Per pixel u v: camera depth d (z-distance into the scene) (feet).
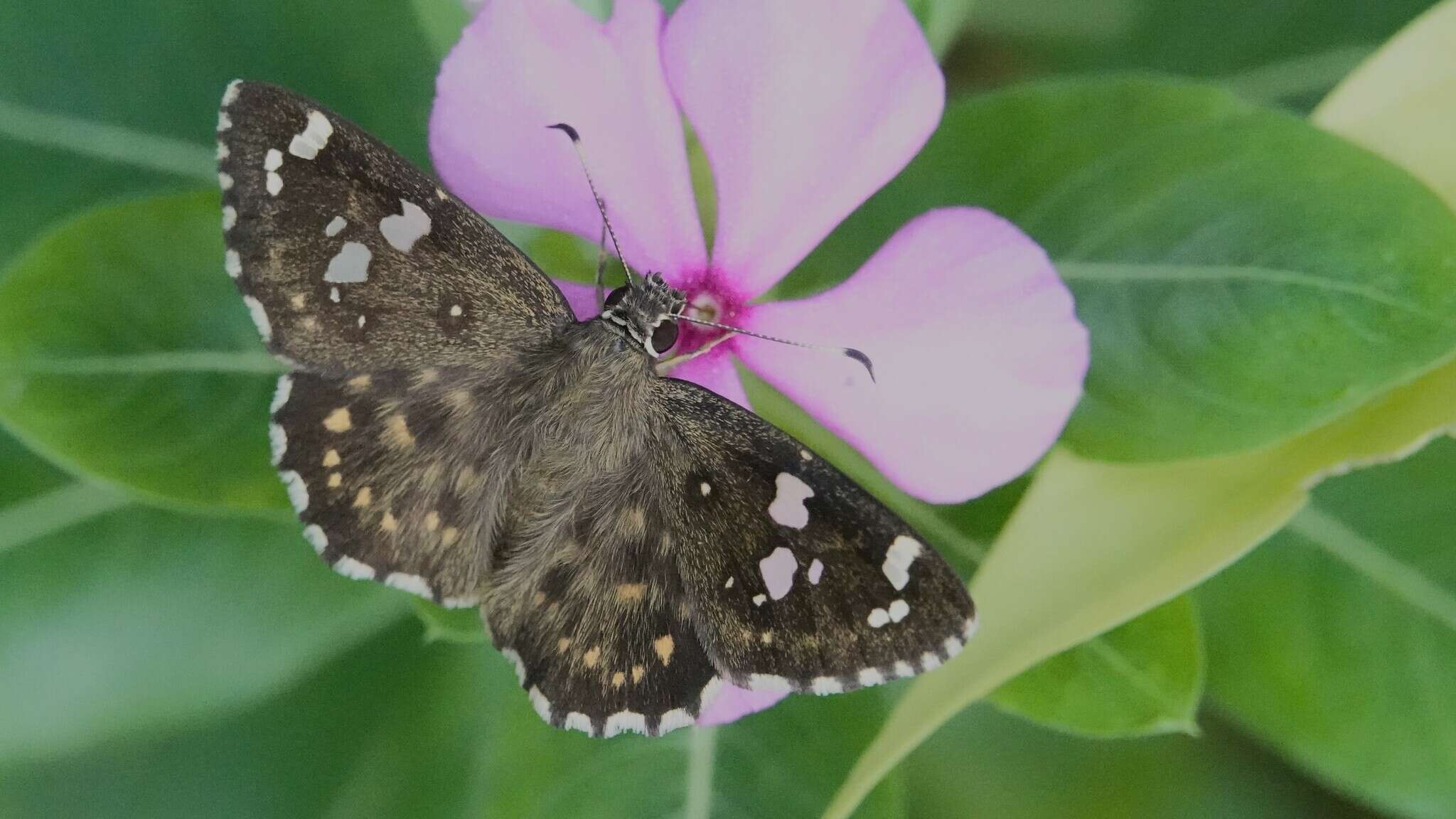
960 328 0.74
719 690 0.74
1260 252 0.74
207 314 0.76
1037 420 0.74
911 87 0.74
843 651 0.73
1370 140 0.74
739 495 0.74
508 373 0.76
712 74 0.75
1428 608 0.77
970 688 0.71
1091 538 0.73
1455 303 0.73
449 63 0.75
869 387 0.75
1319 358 0.73
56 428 0.75
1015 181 0.76
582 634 0.75
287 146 0.73
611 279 0.77
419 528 0.75
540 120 0.75
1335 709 0.77
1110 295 0.75
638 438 0.75
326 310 0.74
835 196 0.75
